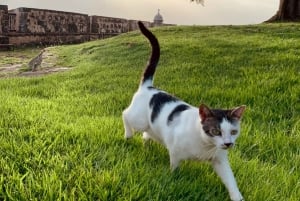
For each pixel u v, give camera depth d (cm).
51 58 456
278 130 144
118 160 102
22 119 141
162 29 541
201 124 91
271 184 99
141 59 337
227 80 211
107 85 243
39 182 87
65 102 196
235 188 89
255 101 174
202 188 92
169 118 102
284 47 306
